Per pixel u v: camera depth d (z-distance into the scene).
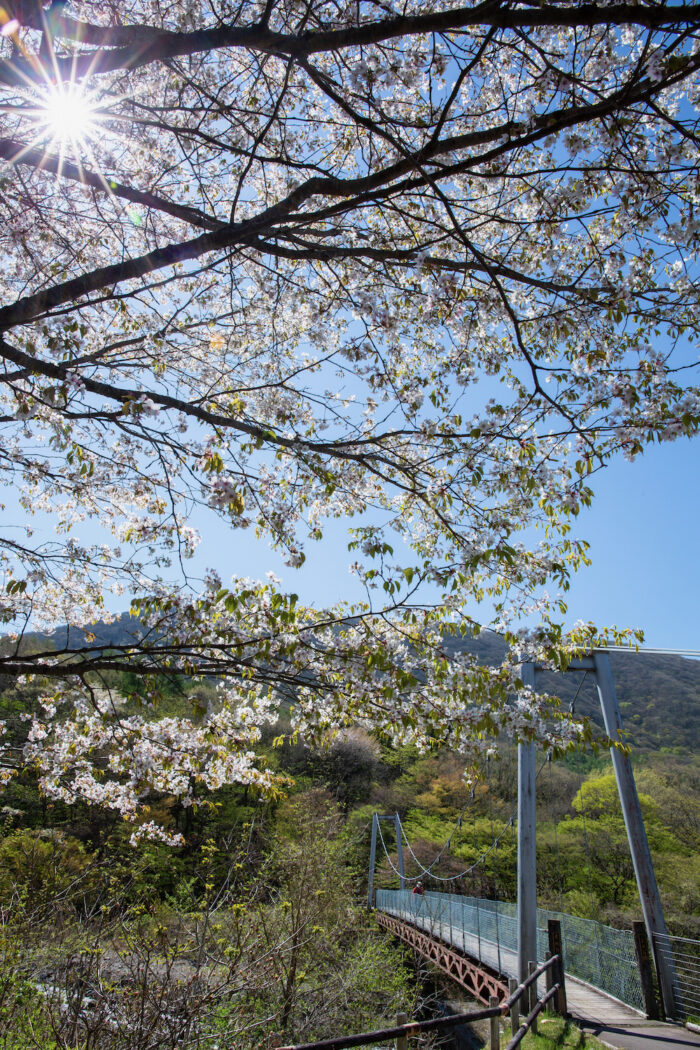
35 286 4.38
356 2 3.13
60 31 2.31
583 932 11.91
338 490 4.69
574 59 2.86
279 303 4.51
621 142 3.15
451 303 3.65
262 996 5.78
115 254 4.64
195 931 5.20
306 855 7.49
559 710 4.15
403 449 4.43
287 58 2.72
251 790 7.14
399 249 3.58
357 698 3.55
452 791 33.69
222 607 3.53
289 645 3.34
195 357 4.48
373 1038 3.04
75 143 2.98
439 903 16.61
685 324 3.38
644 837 10.02
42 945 4.74
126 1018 3.94
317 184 2.89
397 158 4.00
